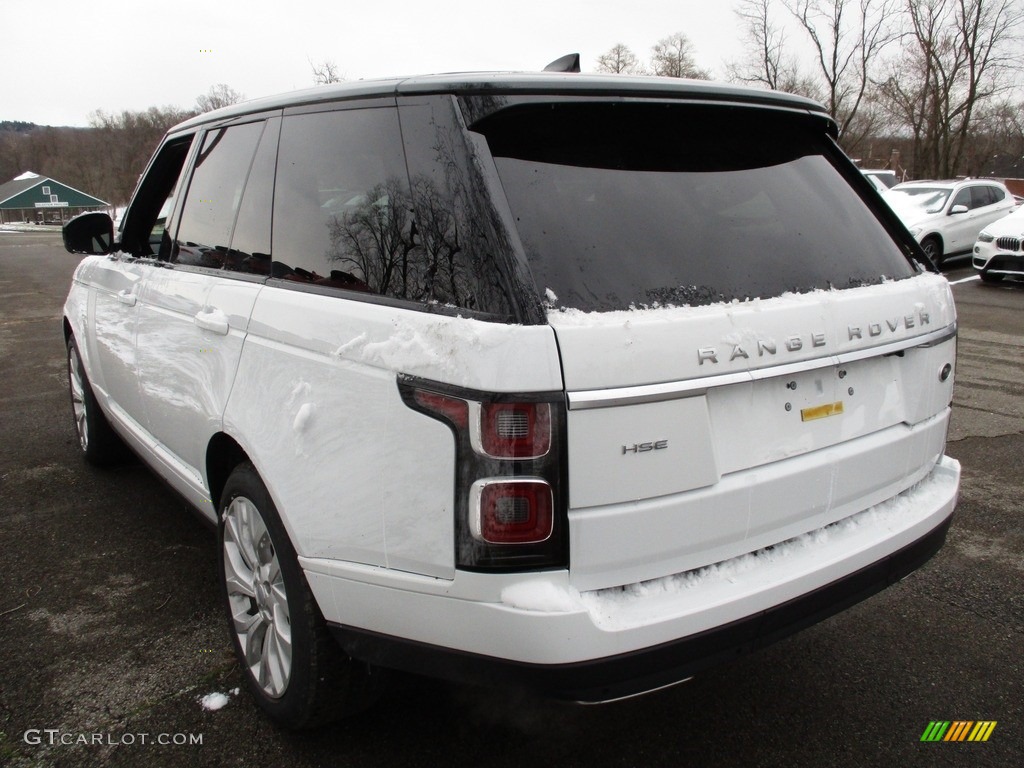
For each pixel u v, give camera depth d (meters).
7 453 4.91
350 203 2.14
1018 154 56.12
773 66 35.91
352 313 1.99
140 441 3.45
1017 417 5.64
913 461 2.42
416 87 2.00
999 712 2.52
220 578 2.66
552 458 1.66
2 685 2.60
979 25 34.34
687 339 1.79
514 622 1.70
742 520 1.95
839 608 2.13
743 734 2.43
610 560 1.76
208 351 2.59
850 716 2.51
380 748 2.34
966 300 11.28
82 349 4.22
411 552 1.81
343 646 2.04
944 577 3.39
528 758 2.31
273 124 2.60
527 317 1.68
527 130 1.94
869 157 42.88
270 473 2.15
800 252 2.20
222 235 2.78
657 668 1.78
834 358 2.06
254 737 2.37
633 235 1.93
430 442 1.74
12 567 3.42
